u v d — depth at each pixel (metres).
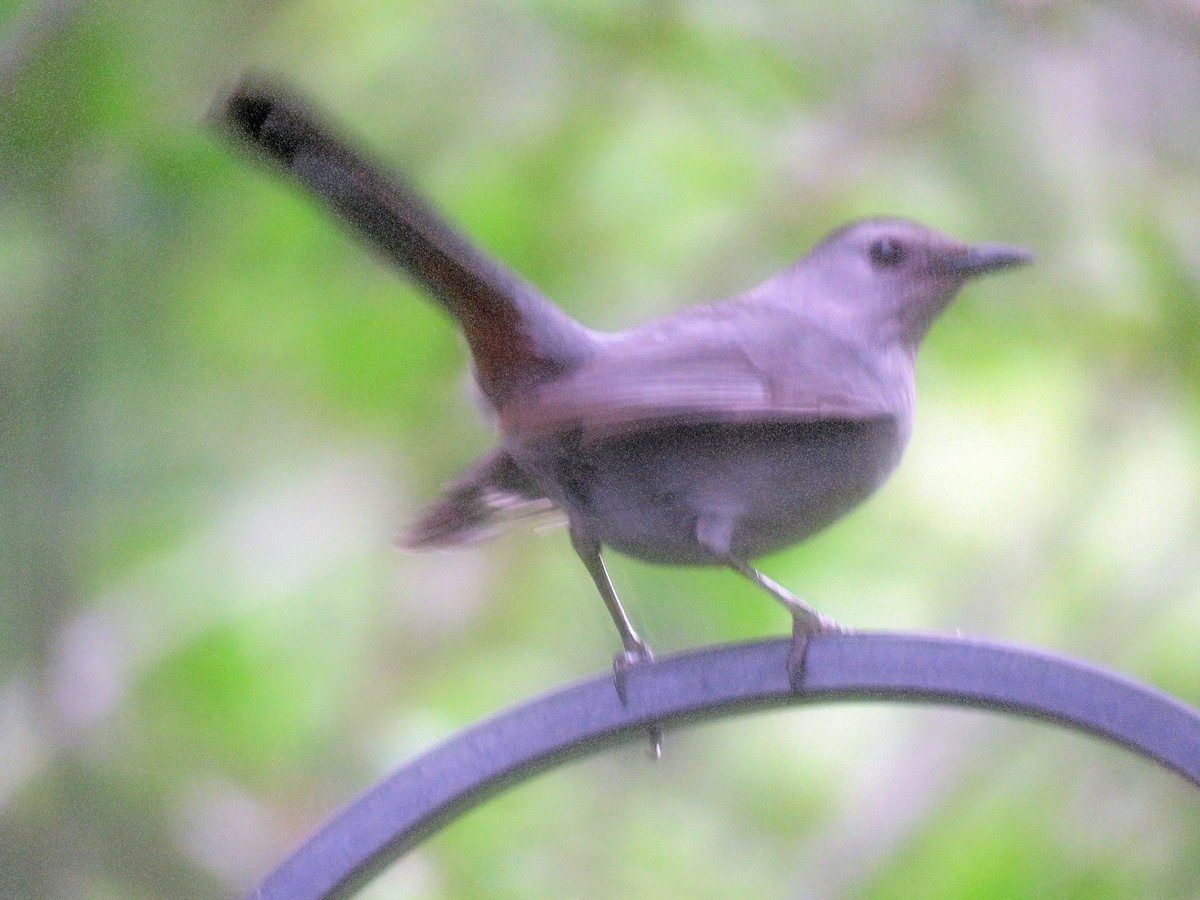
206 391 11.77
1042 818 10.75
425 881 10.45
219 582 11.38
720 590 11.33
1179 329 11.58
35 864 10.88
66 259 11.30
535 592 11.47
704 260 11.62
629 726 6.28
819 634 6.26
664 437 7.01
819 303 7.81
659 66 11.80
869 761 11.72
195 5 11.33
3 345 11.28
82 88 10.98
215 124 6.15
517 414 6.79
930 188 11.79
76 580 11.24
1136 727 5.83
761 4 11.83
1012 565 11.48
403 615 11.33
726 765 11.77
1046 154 11.86
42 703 10.96
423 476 11.63
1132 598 11.34
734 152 11.77
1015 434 11.77
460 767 6.20
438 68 11.89
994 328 11.70
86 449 11.42
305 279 11.57
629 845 11.24
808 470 7.10
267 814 10.82
